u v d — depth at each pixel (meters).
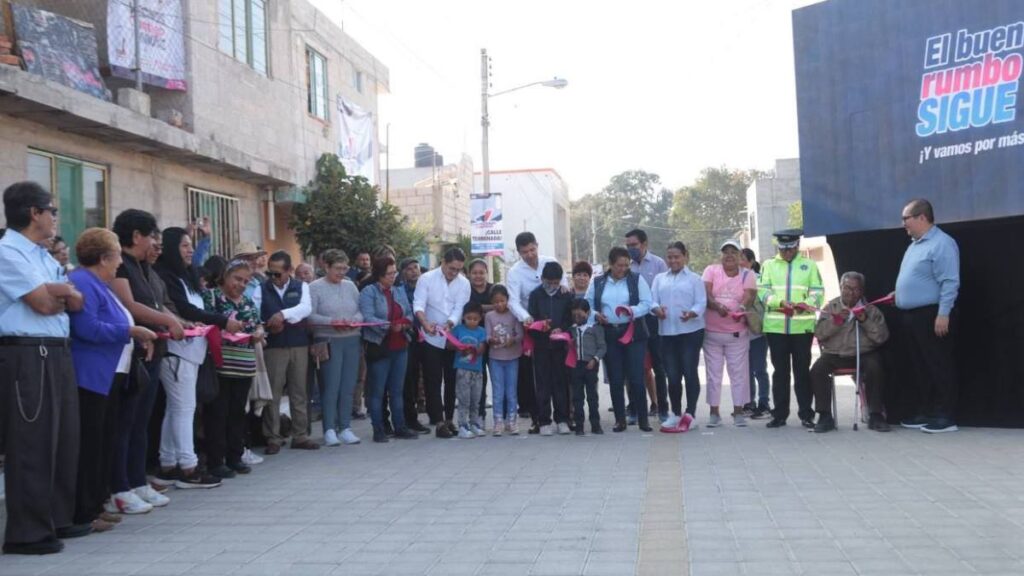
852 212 10.43
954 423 9.69
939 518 5.98
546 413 10.64
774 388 10.49
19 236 5.93
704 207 69.38
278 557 5.59
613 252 10.55
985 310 9.77
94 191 12.17
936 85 9.80
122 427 6.87
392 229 18.72
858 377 10.19
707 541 5.61
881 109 10.20
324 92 19.70
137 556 5.71
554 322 10.54
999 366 9.72
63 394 6.05
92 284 6.34
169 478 8.15
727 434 10.10
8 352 5.84
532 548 5.59
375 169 23.28
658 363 10.88
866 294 10.74
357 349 10.45
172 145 12.64
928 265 9.44
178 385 7.78
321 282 10.27
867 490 6.89
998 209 9.37
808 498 6.70
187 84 14.05
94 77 12.45
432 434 11.17
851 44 10.41
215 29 14.91
